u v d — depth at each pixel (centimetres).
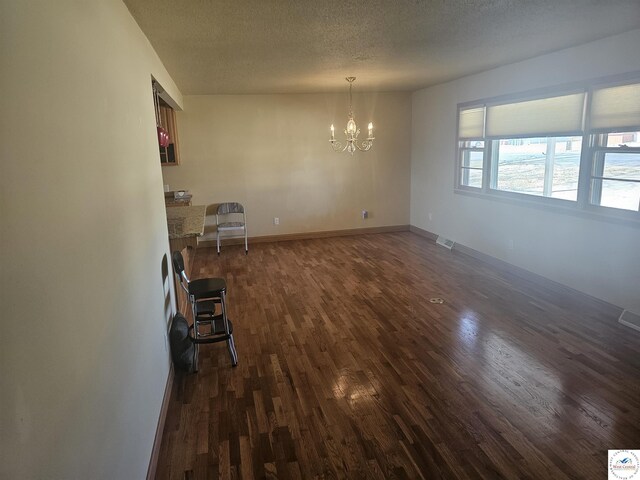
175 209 495
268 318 396
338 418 251
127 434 170
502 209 514
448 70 496
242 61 398
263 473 211
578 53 386
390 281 489
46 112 108
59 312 108
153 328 247
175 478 209
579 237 407
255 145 670
